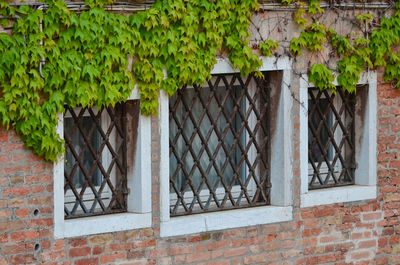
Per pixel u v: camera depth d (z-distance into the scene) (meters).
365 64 12.42
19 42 9.91
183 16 10.88
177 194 11.41
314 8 11.88
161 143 11.00
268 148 11.98
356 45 12.34
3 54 9.83
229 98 11.74
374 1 12.40
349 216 12.51
